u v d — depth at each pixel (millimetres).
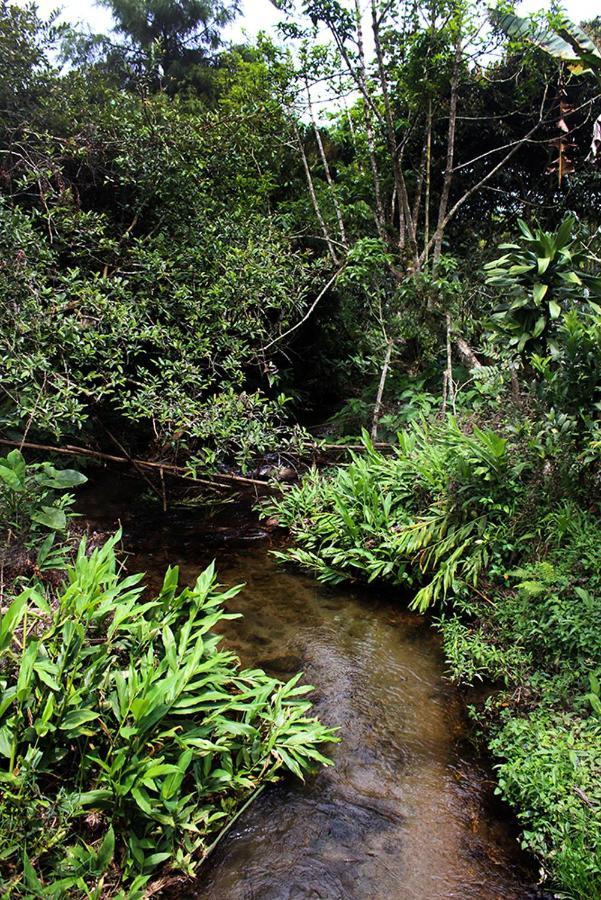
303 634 3432
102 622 2590
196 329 5191
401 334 6184
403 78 7168
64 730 2043
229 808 2229
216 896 1918
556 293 4496
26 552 3162
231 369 5305
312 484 5102
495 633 3117
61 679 2102
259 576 4113
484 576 3518
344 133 8516
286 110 7219
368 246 6246
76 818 1964
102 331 4445
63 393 3965
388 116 6992
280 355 7391
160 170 5391
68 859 1779
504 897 1934
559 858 1887
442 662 3193
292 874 2002
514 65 7824
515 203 9062
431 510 3912
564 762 2172
